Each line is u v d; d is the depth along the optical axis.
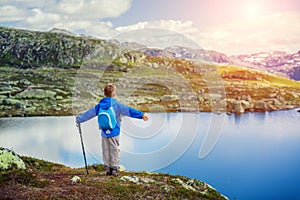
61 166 11.91
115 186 8.29
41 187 7.99
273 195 15.57
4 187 7.72
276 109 53.84
